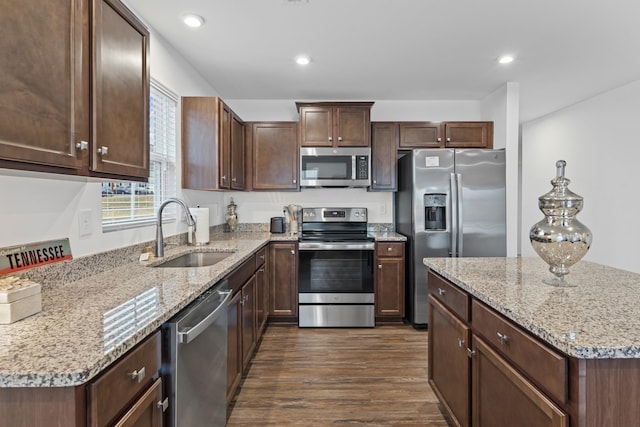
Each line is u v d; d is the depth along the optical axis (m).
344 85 3.43
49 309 1.09
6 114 0.86
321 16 2.14
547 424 0.94
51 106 1.00
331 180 3.48
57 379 0.69
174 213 2.59
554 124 4.64
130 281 1.47
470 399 1.46
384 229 3.87
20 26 0.90
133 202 2.08
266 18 2.16
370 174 3.50
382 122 3.57
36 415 0.71
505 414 1.18
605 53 2.71
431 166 3.20
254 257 2.59
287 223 3.87
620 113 3.61
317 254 3.23
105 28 1.25
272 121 3.64
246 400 2.04
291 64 2.89
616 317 1.02
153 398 1.02
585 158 4.10
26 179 1.28
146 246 2.08
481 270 1.71
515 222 3.32
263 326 3.03
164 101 2.48
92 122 1.18
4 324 0.96
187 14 2.10
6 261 1.19
